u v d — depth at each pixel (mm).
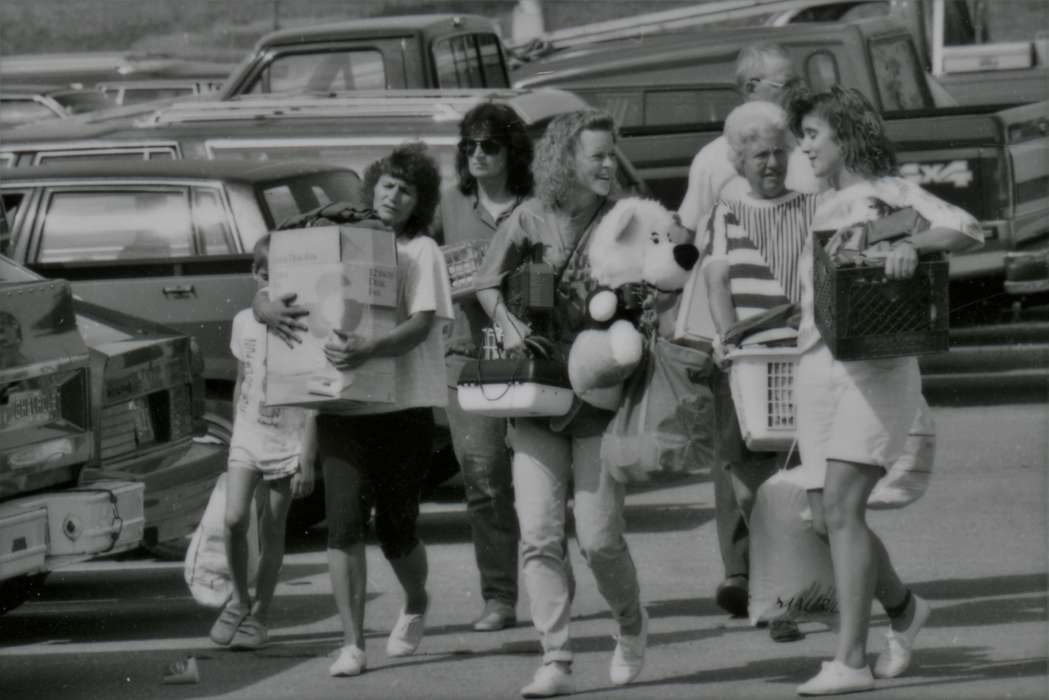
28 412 10875
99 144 18266
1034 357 24641
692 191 11820
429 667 10906
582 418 9711
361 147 17656
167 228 15609
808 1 31000
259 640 11594
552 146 10109
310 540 15633
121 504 11055
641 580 13234
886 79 26453
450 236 12172
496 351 11789
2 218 14188
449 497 17453
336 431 10500
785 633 11172
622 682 10125
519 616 12312
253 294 15023
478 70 23891
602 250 9789
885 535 14266
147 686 10742
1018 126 20875
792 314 10711
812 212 10906
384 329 10312
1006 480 16422
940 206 9398
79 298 14125
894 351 9164
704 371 9672
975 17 34781
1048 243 20938
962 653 10578
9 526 10406
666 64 26234
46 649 11883
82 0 45875
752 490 11406
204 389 13742
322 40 22344
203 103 18391
